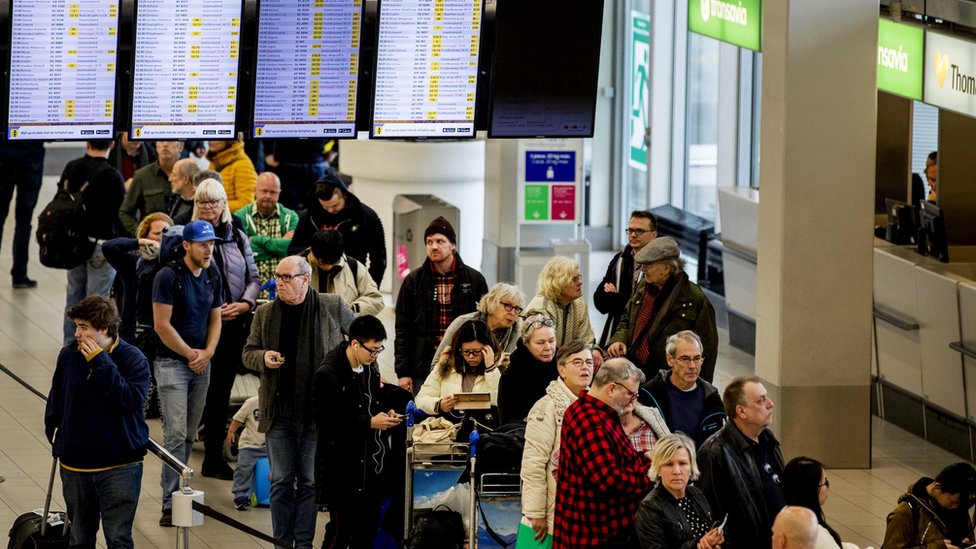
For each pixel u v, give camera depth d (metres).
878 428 20.20
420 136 15.38
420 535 13.23
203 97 15.06
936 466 18.38
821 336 17.80
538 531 12.59
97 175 20.75
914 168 23.95
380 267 18.55
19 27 14.69
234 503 16.14
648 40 29.44
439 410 13.97
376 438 13.97
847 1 17.28
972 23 16.09
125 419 13.10
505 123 15.38
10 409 19.34
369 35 15.12
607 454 11.93
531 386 13.85
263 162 27.66
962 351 18.38
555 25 15.21
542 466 12.59
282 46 15.01
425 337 16.20
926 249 20.31
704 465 12.27
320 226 18.23
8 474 16.77
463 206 27.19
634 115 30.53
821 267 17.69
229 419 17.89
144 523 15.55
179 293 15.12
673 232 28.31
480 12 15.11
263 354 14.20
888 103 23.45
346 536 14.05
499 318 15.17
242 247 16.94
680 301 15.39
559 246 24.23
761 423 12.25
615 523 12.01
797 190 17.53
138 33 14.84
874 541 15.66
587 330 15.77
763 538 12.17
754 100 26.34
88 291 21.34
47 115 14.91
